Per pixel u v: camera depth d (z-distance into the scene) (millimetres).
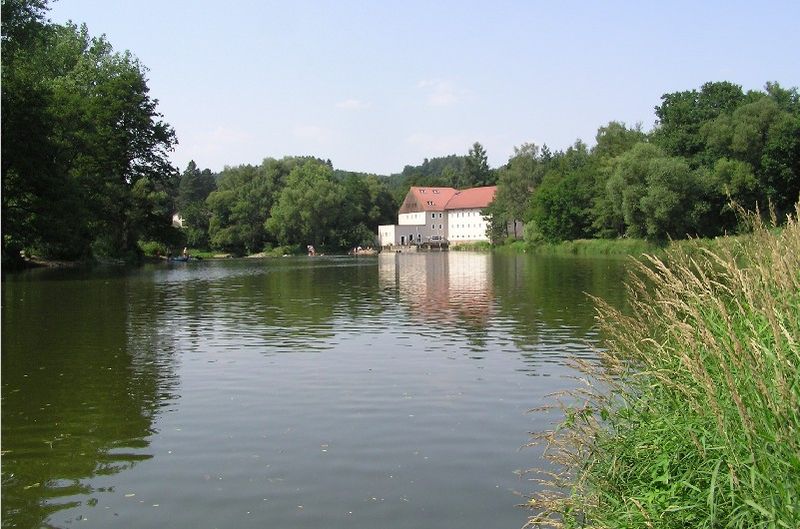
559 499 6004
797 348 4551
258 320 20109
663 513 5000
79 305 24188
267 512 6609
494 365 13008
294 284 35281
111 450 8414
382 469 7695
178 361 13766
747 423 4445
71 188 40781
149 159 62250
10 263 44344
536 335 16422
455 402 10391
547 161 117438
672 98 81125
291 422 9492
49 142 39812
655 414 6074
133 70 60344
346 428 9195
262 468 7762
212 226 115062
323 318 20500
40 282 34750
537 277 36812
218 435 8953
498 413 9773
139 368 13109
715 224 63438
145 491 7137
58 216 40438
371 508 6676
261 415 9852
